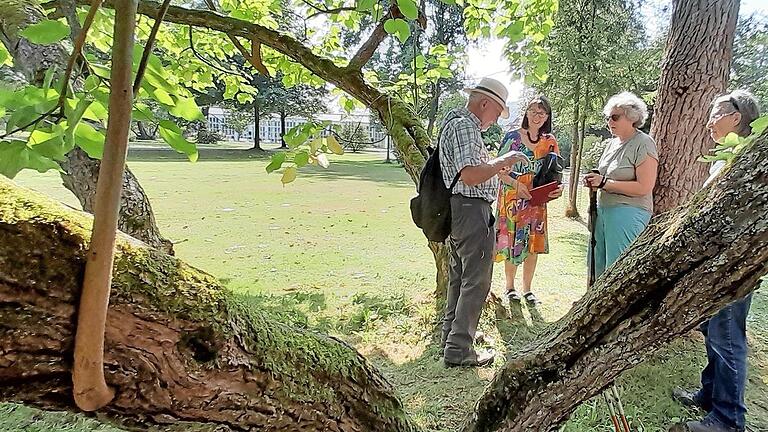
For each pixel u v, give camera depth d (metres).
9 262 0.65
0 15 1.85
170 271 0.84
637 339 0.99
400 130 3.52
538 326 3.82
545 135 3.92
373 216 8.72
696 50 3.43
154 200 9.88
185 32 4.14
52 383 0.69
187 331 0.80
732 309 2.30
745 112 2.38
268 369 0.92
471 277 3.04
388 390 1.20
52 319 0.66
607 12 8.38
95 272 0.66
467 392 2.88
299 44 3.48
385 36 3.56
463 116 2.82
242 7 4.14
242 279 4.96
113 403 0.75
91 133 0.92
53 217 0.70
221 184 12.69
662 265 0.92
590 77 8.22
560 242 6.82
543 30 3.72
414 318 3.90
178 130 1.07
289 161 1.65
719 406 2.38
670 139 3.58
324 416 1.02
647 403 2.69
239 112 28.55
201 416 0.84
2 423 2.36
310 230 7.41
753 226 0.80
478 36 4.05
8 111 0.95
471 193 2.88
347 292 4.57
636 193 2.93
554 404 1.14
